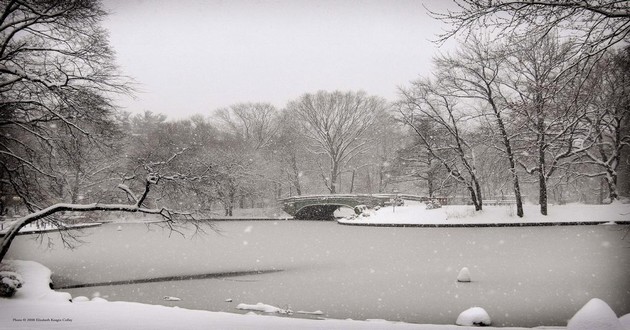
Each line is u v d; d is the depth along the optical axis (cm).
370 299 1756
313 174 7525
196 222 1956
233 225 5416
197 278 2239
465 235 3538
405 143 6869
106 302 1311
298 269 2475
